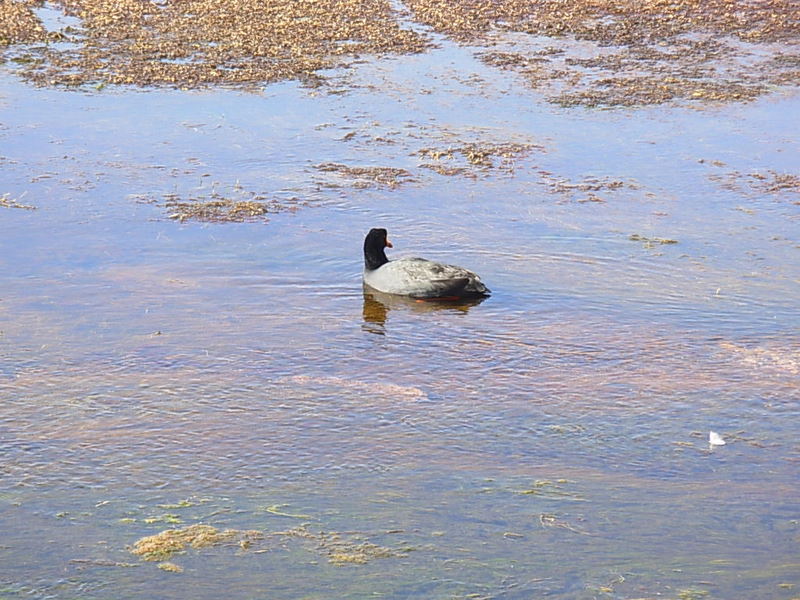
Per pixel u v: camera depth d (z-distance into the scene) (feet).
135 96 86.69
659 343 47.67
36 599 27.86
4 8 110.83
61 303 51.44
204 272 55.88
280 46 100.99
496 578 28.99
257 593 28.17
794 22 110.93
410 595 28.12
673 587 28.66
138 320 49.55
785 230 62.69
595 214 65.05
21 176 69.51
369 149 76.07
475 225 63.31
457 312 51.62
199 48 100.01
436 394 42.50
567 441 38.47
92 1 114.83
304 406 41.11
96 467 35.91
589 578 29.07
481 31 107.76
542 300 52.90
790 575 29.37
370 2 116.98
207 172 71.20
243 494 34.12
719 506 33.63
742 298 52.90
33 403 40.88
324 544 30.86
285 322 50.03
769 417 40.52
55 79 89.97
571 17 112.47
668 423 40.01
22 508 32.99
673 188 69.67
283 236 61.16
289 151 75.41
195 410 40.57
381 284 53.98
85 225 62.03
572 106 86.22
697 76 94.38
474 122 82.28
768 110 85.71
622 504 33.68
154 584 28.60
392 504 33.47
